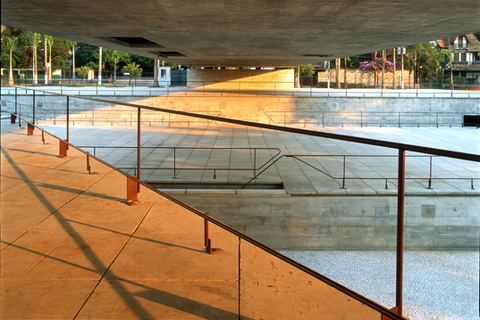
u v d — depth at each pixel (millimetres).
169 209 4133
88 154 5445
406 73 75938
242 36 20328
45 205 4180
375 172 14289
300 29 17844
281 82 49156
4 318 2217
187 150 18594
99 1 12492
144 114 28781
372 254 11359
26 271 2783
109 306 2348
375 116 28891
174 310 2305
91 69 71688
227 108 28938
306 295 2510
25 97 28359
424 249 11570
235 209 11578
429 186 12164
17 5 13203
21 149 7055
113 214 3953
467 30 17859
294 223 11617
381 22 15914
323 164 15719
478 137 23562
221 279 2699
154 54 32125
